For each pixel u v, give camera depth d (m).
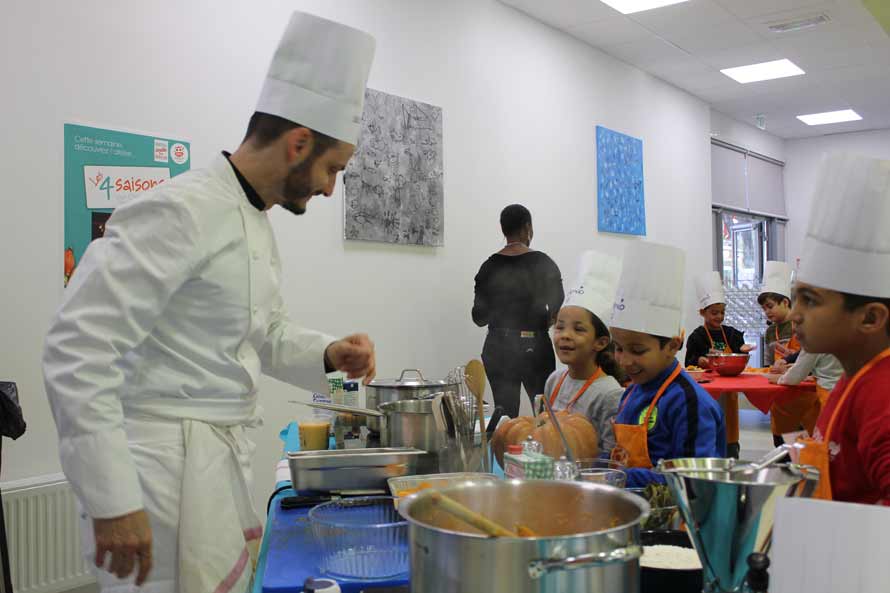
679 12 5.27
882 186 1.00
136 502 1.14
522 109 5.12
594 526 0.84
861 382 1.04
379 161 4.02
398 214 4.13
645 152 6.65
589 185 5.82
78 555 2.66
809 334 1.07
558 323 2.12
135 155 3.01
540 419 1.52
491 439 1.61
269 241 1.43
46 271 2.75
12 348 2.66
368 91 3.96
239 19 3.39
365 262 3.98
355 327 3.92
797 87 7.34
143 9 3.05
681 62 6.42
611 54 6.15
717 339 5.12
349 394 2.39
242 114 3.40
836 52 6.26
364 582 1.02
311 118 1.35
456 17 4.59
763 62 6.50
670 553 0.94
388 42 4.11
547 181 5.34
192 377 1.28
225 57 3.34
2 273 2.64
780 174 9.94
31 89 2.72
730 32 5.70
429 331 4.35
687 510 0.73
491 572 0.66
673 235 7.09
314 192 1.42
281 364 1.65
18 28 2.69
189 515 1.24
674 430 1.56
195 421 1.28
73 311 1.14
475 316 4.28
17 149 2.69
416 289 4.28
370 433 1.96
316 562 1.10
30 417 2.68
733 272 8.97
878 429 0.99
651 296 1.61
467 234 4.63
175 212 1.22
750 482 0.69
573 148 5.64
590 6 5.11
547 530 0.85
